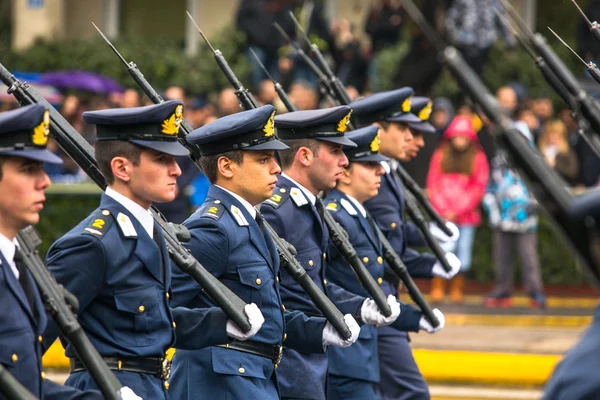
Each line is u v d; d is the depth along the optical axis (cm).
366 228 2047
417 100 2384
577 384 1048
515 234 3600
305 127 1880
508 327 3353
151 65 4909
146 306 1502
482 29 4003
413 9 1238
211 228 1678
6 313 1309
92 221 1495
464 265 3669
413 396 2189
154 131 1504
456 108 4281
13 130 1286
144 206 1530
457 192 3606
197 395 1689
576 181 3800
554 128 3831
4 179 1291
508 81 4662
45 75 4419
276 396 1747
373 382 2036
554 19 5131
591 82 4331
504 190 3578
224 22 5494
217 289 1565
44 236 3541
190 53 5197
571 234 1058
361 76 4419
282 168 1912
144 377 1506
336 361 1994
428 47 4156
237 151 1702
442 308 3600
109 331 1488
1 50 5053
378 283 2055
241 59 4834
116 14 5634
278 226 1847
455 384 2948
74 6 5609
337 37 4406
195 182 3384
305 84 3609
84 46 4991
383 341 2200
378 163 2064
